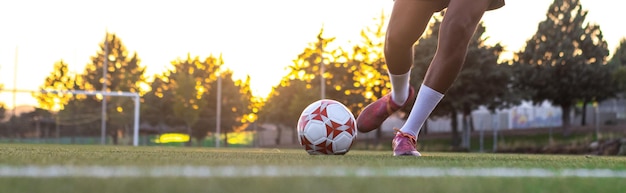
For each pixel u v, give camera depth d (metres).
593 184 1.54
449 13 3.62
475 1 3.59
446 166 2.24
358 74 33.59
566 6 32.53
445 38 3.64
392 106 4.18
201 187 1.20
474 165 2.39
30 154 3.09
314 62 36.28
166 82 40.41
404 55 3.81
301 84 35.19
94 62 41.69
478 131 36.34
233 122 34.50
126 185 1.22
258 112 37.78
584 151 24.81
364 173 1.68
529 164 2.61
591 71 31.98
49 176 1.42
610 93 33.19
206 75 38.97
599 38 32.75
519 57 33.19
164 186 1.21
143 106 35.03
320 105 4.07
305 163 2.19
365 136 34.12
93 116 33.69
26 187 1.18
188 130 34.50
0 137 29.86
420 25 3.67
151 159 2.38
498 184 1.45
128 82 36.38
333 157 3.14
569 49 32.06
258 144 34.78
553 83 32.19
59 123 32.50
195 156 2.95
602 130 32.19
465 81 28.44
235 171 1.66
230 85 38.56
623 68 31.94
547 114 39.56
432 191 1.25
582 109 37.62
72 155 2.94
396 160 2.73
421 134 36.56
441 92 3.80
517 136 33.41
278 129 37.56
